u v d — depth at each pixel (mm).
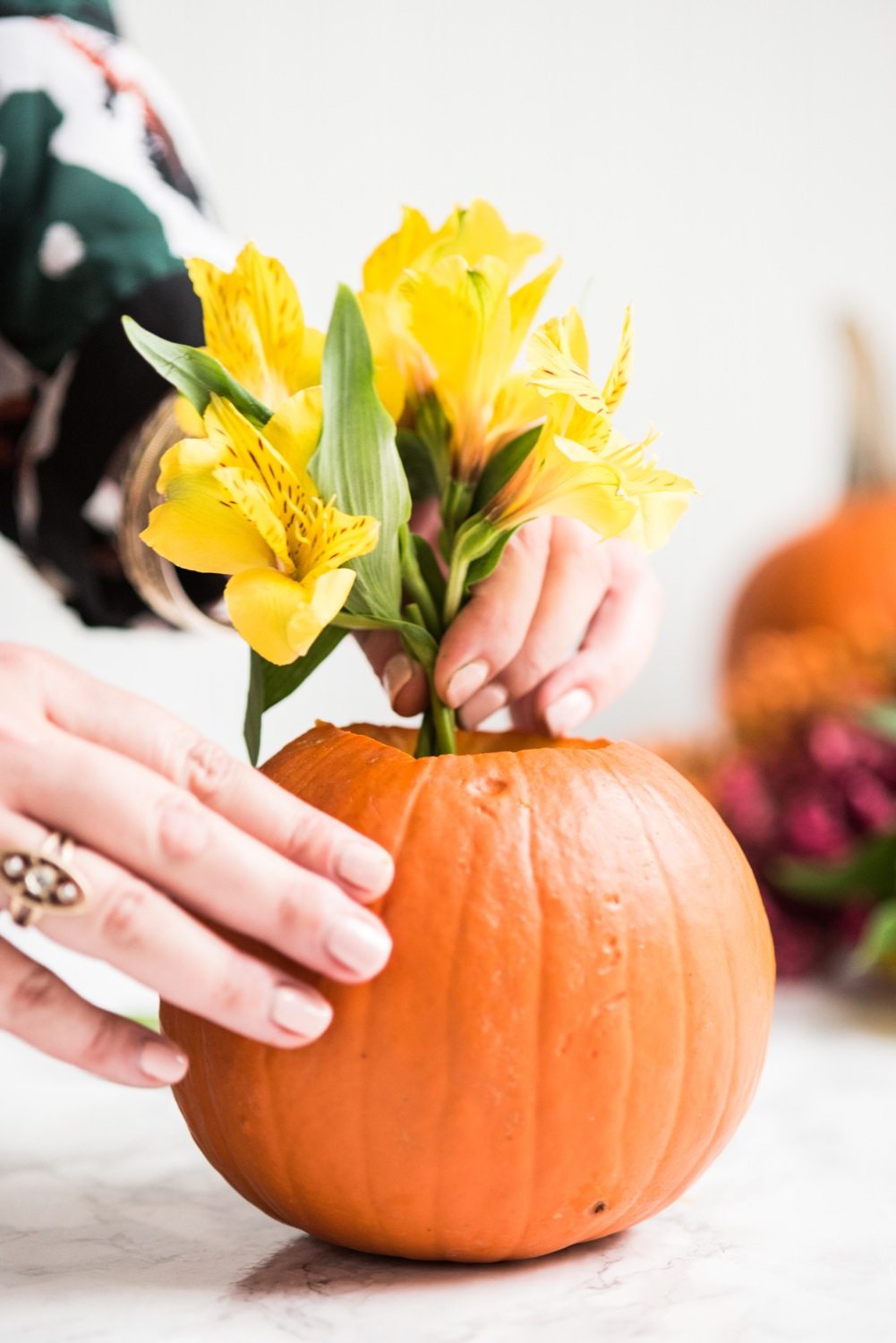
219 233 949
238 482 584
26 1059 900
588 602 722
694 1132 629
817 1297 628
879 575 1676
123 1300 624
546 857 614
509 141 2127
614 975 610
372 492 612
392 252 656
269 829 605
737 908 642
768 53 2254
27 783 586
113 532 894
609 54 2170
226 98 1975
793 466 2336
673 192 2244
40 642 1805
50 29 942
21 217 894
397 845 616
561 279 2197
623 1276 642
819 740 1139
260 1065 615
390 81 2039
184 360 614
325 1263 651
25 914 582
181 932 585
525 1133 606
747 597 1782
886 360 1868
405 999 603
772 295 2312
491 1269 646
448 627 671
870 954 988
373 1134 607
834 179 2309
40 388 886
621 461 620
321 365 614
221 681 1920
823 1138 782
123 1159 758
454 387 642
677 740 1286
